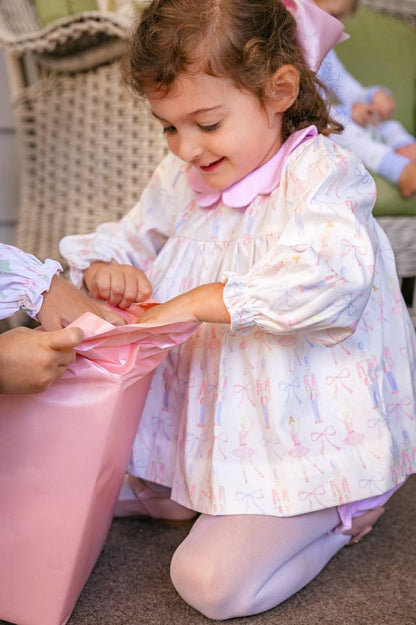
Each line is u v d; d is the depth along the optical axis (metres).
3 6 1.50
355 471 0.85
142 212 1.07
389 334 0.94
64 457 0.73
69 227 1.55
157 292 0.97
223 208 0.94
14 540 0.76
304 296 0.78
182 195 1.04
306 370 0.86
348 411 0.86
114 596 0.84
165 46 0.82
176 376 0.94
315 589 0.86
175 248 0.99
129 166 1.49
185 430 0.91
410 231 1.45
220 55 0.82
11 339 0.70
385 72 1.77
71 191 1.56
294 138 0.90
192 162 0.88
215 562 0.78
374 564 0.92
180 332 0.81
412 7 2.00
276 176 0.90
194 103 0.83
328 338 0.82
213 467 0.86
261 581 0.79
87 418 0.73
